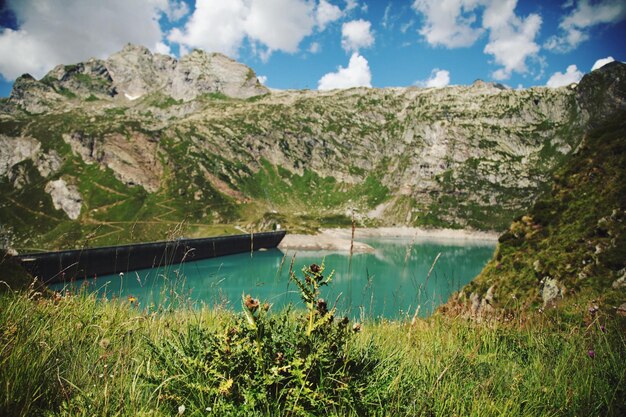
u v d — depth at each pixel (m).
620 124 23.86
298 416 3.15
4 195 193.88
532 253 19.67
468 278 65.50
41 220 179.88
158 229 182.25
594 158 22.89
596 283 14.02
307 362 3.32
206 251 101.50
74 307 5.16
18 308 4.47
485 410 3.45
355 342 4.15
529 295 16.73
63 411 2.85
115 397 3.04
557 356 5.44
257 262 93.88
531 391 4.11
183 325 4.49
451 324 7.68
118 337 4.11
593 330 6.90
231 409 3.14
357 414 3.25
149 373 3.35
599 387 4.18
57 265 60.81
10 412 2.73
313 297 3.74
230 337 3.54
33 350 3.35
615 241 15.91
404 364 4.07
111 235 170.00
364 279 64.19
